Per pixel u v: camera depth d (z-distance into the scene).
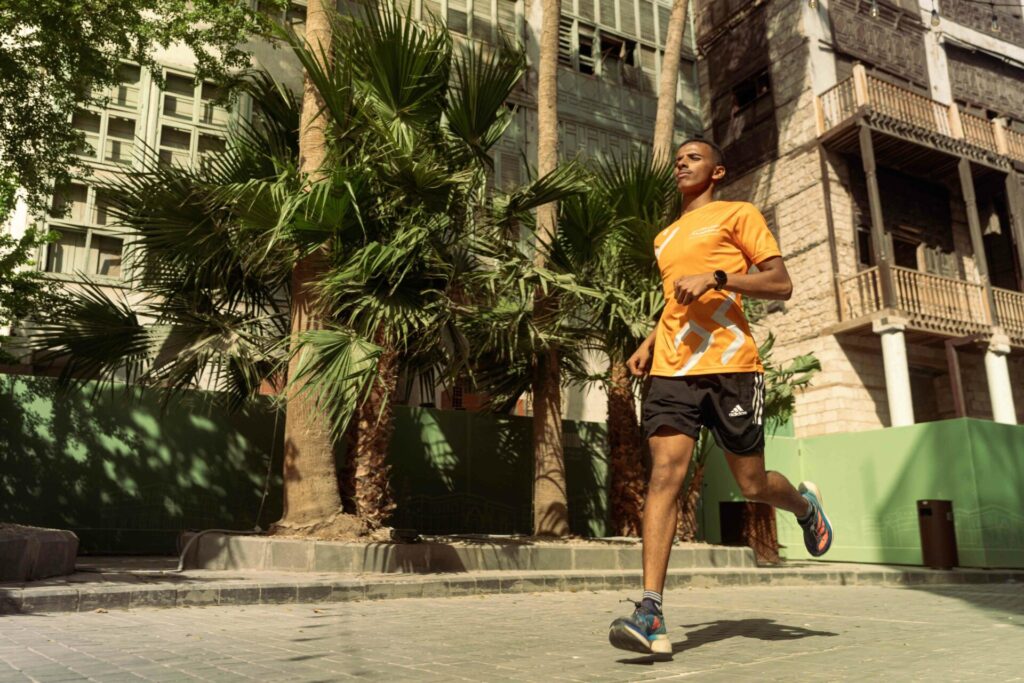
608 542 7.94
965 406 15.20
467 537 7.89
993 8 19.11
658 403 2.38
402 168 6.69
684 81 18.38
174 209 7.11
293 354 6.48
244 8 8.41
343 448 9.52
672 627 3.36
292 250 7.12
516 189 7.90
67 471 8.34
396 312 6.36
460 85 7.93
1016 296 15.38
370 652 2.61
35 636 3.00
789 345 15.46
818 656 2.38
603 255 8.42
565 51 16.41
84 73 8.30
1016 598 5.57
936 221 16.72
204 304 7.86
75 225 10.55
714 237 2.44
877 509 10.70
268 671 2.20
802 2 16.14
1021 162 16.55
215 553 6.40
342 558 6.01
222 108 11.86
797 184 15.84
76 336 7.31
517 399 9.84
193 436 9.02
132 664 2.33
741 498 11.16
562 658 2.42
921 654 2.44
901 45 17.31
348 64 7.07
